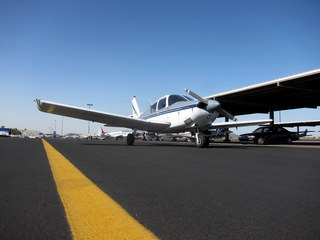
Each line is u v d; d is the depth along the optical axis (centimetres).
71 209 186
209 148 1052
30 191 244
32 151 767
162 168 417
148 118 1403
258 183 296
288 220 168
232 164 484
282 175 356
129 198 223
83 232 143
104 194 233
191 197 229
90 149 912
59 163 462
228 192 249
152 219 168
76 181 293
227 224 160
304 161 552
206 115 1038
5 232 145
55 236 140
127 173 362
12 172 359
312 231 149
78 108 1087
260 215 178
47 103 1032
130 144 1297
